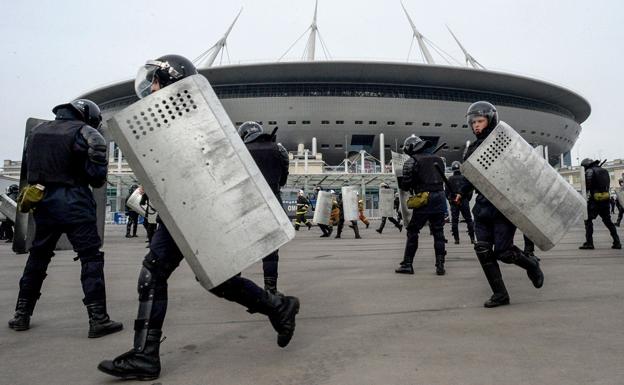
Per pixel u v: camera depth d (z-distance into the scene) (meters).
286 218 2.21
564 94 85.94
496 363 2.24
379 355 2.42
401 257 7.85
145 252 9.64
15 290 4.91
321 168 60.53
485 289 4.45
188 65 2.46
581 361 2.25
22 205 3.03
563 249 8.48
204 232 2.07
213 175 2.11
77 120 3.25
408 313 3.45
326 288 4.70
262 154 4.16
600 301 3.72
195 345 2.69
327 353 2.48
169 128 2.11
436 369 2.18
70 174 3.09
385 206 16.23
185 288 4.87
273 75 77.19
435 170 5.64
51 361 2.44
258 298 2.35
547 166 3.75
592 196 8.32
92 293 2.99
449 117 79.38
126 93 83.31
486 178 3.57
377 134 79.62
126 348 2.69
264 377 2.12
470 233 10.54
